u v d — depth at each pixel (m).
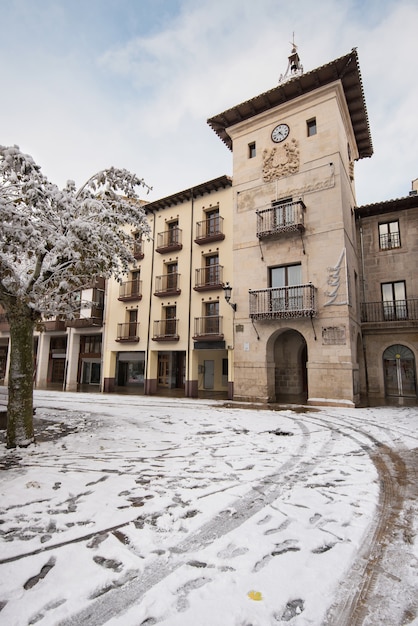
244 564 2.78
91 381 25.91
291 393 17.98
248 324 16.47
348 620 2.20
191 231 20.11
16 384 6.97
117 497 4.18
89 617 2.20
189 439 7.53
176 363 23.52
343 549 3.03
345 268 14.34
